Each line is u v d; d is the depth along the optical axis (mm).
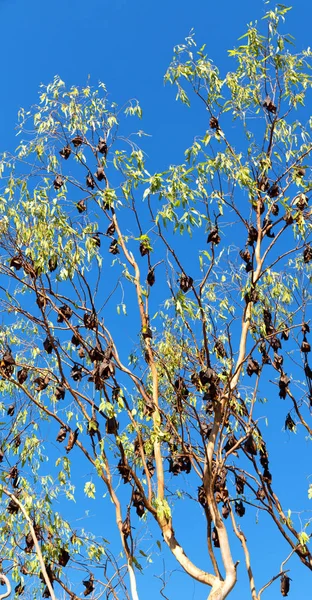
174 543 10211
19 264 10656
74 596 10359
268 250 11359
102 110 11727
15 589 10945
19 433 11109
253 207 11664
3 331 11180
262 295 11914
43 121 11523
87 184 11422
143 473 11219
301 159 11773
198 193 10711
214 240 10641
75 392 10602
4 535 10992
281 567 10320
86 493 10141
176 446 11297
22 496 10859
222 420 10523
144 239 10656
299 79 12031
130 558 10125
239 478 11273
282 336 11695
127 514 10289
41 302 10547
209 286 11484
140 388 10766
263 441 11258
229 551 9906
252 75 12023
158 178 10531
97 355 10438
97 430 10430
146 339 11398
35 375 11367
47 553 10688
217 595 9648
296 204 11469
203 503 10672
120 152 11281
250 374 11133
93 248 10961
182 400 11383
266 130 11898
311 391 11500
